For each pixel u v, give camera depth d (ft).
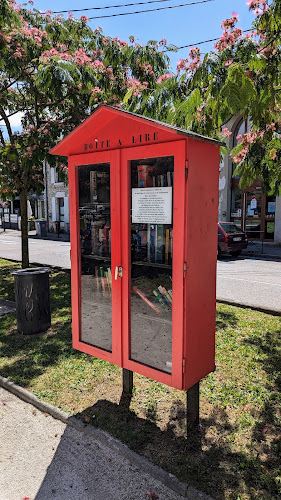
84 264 10.55
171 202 8.15
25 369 11.98
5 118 24.41
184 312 8.04
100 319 10.29
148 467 7.66
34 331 15.17
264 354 13.07
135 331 9.32
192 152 7.72
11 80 24.79
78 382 11.21
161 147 7.99
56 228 72.43
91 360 12.75
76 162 10.12
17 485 7.37
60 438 8.83
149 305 8.95
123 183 8.95
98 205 10.12
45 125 22.65
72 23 24.73
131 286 9.27
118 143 8.92
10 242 58.18
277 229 50.93
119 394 10.55
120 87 23.34
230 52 10.02
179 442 8.43
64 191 72.95
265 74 10.05
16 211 97.25
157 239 8.71
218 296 22.02
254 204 54.19
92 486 7.34
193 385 8.66
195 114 11.24
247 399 10.20
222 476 7.37
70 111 23.50
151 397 10.41
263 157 11.72
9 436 8.90
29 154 21.76
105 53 22.25
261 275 29.43
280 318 17.21
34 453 8.32
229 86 8.72
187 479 7.29
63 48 22.98
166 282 8.59
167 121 12.00
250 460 7.80
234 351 13.37
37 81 18.07
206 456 7.95
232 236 39.63
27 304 14.96
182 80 12.13
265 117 10.75
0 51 20.03
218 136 15.21
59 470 7.79
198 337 8.55
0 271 29.32
